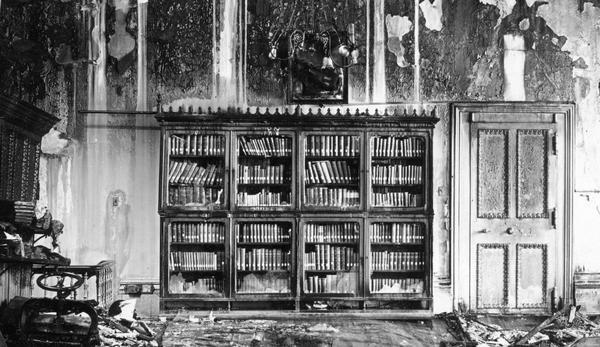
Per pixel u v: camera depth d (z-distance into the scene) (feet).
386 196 38.22
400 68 39.91
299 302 37.47
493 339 34.40
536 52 40.04
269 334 34.06
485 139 39.73
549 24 40.11
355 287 37.83
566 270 39.47
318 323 36.58
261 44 39.75
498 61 39.96
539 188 39.70
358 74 39.86
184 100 39.55
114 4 39.52
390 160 38.52
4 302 29.89
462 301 39.45
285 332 34.50
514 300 39.50
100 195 39.11
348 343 32.76
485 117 39.81
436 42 40.01
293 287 37.47
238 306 37.78
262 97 39.63
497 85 39.91
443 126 39.83
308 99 39.58
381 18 39.99
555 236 39.65
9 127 32.65
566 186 39.68
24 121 34.30
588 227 39.78
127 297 38.93
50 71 39.24
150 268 39.06
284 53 39.68
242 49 39.70
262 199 38.01
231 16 39.78
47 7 39.32
